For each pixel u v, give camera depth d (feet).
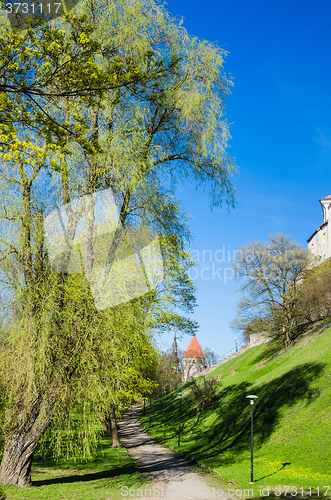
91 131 33.06
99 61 30.99
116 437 76.33
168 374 166.09
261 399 93.61
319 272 129.49
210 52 38.78
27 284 30.19
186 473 57.62
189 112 37.52
